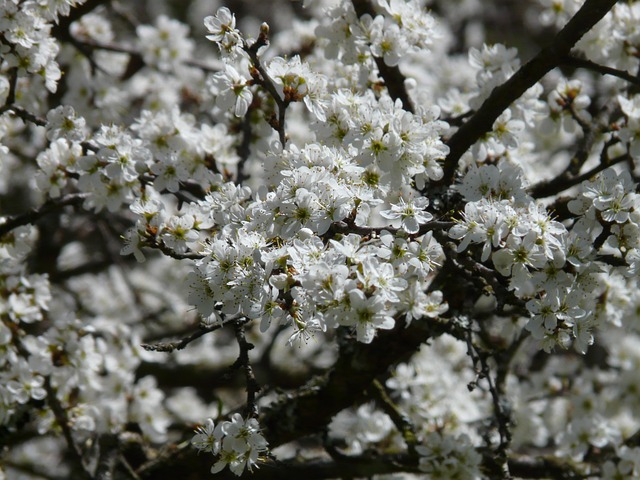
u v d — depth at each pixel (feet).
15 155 35.91
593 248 16.96
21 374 23.16
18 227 23.31
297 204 15.89
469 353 20.06
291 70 18.35
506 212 16.16
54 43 22.31
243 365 16.37
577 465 26.18
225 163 23.70
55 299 36.55
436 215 20.03
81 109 31.71
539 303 16.38
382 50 21.15
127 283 35.35
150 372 36.96
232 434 16.06
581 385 32.40
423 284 21.76
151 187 23.21
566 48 19.62
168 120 23.16
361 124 17.44
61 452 36.86
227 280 15.76
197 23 52.65
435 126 18.80
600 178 17.28
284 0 54.70
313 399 23.93
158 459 25.82
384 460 24.80
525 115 22.47
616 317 22.02
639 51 24.85
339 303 14.60
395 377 27.84
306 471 25.21
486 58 23.47
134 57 35.42
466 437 23.61
